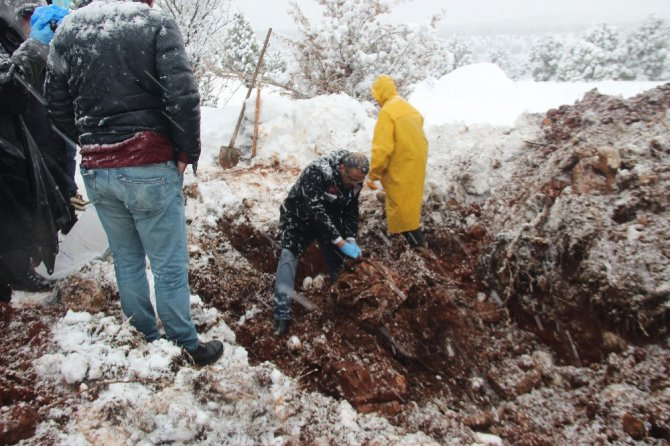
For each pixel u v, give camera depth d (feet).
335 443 8.45
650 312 10.33
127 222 9.06
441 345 11.65
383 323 11.43
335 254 13.16
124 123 8.09
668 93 15.40
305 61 27.66
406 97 28.32
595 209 12.29
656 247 10.90
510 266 13.07
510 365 11.27
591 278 11.32
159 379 8.64
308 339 11.58
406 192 14.06
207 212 15.57
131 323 9.95
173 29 8.07
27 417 7.33
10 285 11.26
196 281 13.24
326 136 19.66
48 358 8.62
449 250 15.11
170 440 7.60
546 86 40.96
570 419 9.59
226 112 23.34
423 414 9.82
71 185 15.57
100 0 8.17
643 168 12.65
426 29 27.22
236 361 10.42
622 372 9.91
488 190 16.39
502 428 9.70
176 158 8.76
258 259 14.83
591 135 14.89
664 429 8.55
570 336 11.64
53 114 8.84
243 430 8.07
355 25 26.40
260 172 17.79
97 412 7.76
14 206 10.70
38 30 11.05
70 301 11.11
